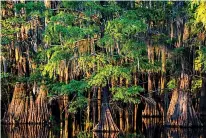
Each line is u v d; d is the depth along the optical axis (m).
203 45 35.88
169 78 40.00
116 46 33.84
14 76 38.41
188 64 36.06
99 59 32.91
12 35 38.03
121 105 37.50
